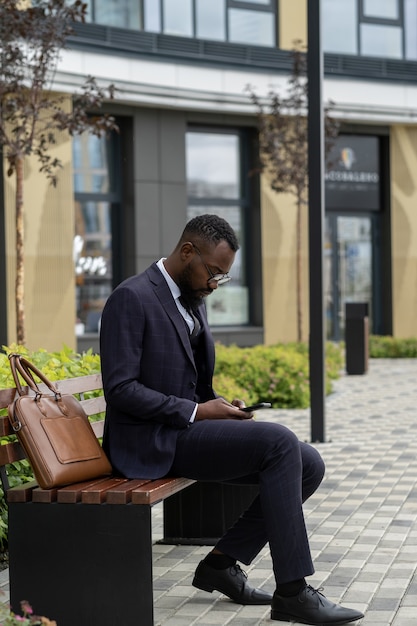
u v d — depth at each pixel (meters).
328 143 19.58
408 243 24.06
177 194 20.09
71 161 18.09
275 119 19.39
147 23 19.67
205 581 4.54
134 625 3.91
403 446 9.24
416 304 24.22
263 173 20.41
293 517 4.11
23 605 3.13
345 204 23.52
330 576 4.92
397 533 5.82
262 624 4.20
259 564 5.24
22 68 12.38
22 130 12.40
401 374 17.48
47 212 17.77
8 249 17.16
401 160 23.91
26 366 4.27
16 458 4.33
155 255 19.77
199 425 4.27
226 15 21.00
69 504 3.96
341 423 11.05
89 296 19.38
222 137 21.50
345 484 7.37
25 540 4.01
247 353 13.19
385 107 22.69
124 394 4.18
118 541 3.92
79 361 7.27
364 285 24.09
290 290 21.95
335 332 23.75
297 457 4.16
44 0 12.91
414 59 23.75
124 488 3.97
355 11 23.02
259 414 11.86
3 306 17.23
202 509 5.65
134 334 4.25
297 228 20.28
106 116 12.53
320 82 9.03
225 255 4.29
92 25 18.08
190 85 19.72
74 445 4.12
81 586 3.96
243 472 4.21
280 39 21.70
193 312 4.49
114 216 19.77
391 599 4.52
